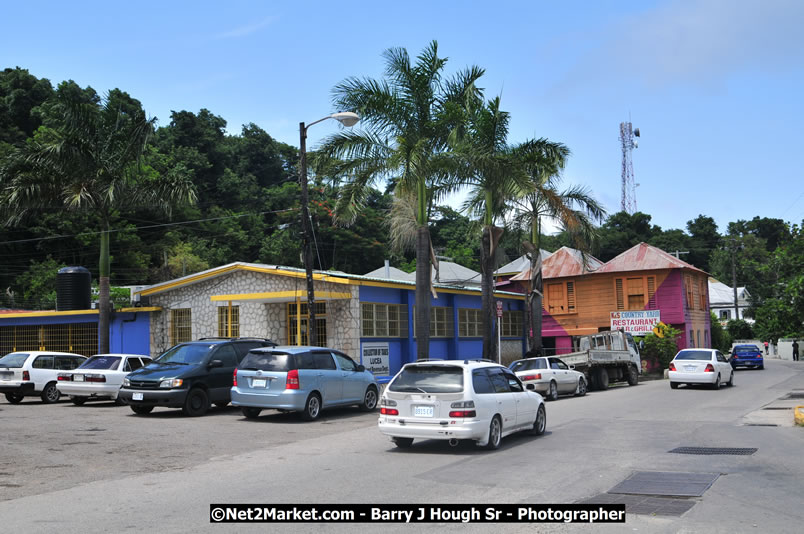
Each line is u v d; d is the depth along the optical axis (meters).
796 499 7.66
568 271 45.53
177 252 57.97
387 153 23.38
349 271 69.12
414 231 26.39
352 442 12.71
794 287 28.70
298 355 16.39
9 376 20.59
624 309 43.62
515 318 39.84
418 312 22.36
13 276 52.91
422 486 8.48
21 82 57.84
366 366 26.05
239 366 16.42
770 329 30.48
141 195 25.98
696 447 11.56
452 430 10.99
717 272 89.12
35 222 52.84
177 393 16.94
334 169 23.12
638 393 24.59
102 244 25.62
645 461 10.21
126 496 8.08
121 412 18.30
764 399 20.94
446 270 52.94
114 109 25.28
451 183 25.89
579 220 29.75
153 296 29.20
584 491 8.12
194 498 7.92
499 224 30.42
